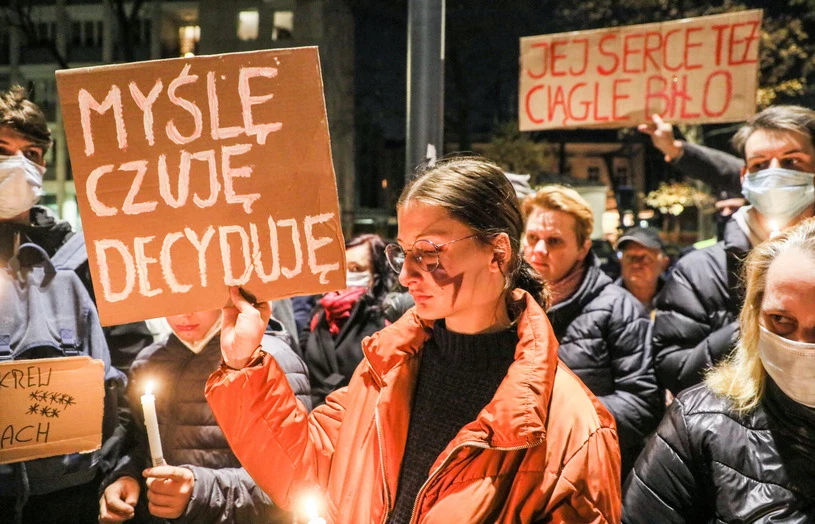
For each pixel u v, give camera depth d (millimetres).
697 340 2990
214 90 1839
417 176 1673
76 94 1790
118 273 1826
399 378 1754
